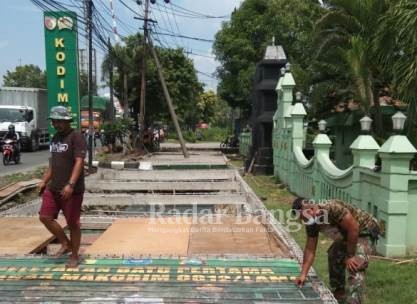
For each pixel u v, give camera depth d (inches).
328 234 170.9
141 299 164.4
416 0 292.5
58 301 162.1
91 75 631.8
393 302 183.3
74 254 200.2
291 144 476.1
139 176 500.1
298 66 730.2
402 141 236.8
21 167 721.0
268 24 977.5
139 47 1243.8
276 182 542.6
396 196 237.6
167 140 2142.0
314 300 165.8
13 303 160.2
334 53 563.5
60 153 195.8
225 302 163.5
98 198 383.2
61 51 579.5
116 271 193.9
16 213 317.7
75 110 582.9
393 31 322.7
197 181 500.4
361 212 163.0
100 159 800.3
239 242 251.6
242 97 1115.3
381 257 238.1
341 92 610.5
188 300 164.4
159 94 1369.3
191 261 209.2
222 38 1071.6
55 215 202.2
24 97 1160.2
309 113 707.4
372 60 459.8
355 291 156.1
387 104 585.9
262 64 631.8
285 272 195.6
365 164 277.6
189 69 1470.2
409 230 242.2
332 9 550.3
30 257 211.2
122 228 281.1
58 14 573.9
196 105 2192.4
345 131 687.1
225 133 2460.6
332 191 335.0
